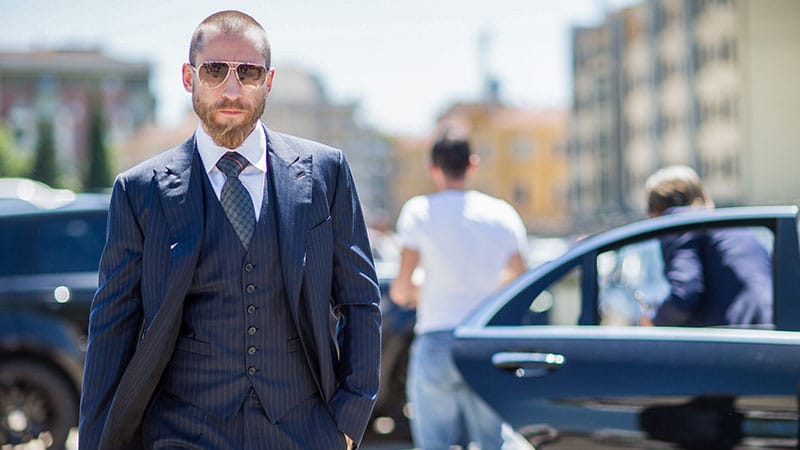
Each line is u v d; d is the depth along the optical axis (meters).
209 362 2.47
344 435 2.57
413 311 7.16
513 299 3.96
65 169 91.81
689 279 3.86
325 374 2.54
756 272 3.85
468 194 4.60
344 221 2.64
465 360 3.90
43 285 6.61
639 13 54.81
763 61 24.52
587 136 66.38
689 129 47.19
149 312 2.45
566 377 3.73
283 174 2.56
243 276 2.47
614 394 3.64
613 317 4.57
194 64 2.53
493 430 4.30
